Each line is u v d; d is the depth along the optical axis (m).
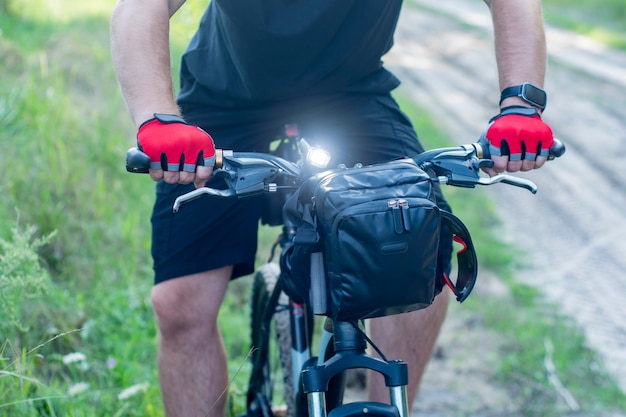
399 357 2.68
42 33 8.52
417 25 24.66
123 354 3.68
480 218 7.38
